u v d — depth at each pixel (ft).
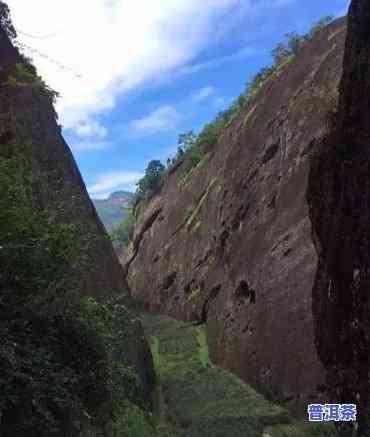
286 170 72.59
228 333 69.46
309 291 50.11
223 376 61.05
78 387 18.56
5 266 16.90
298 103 77.66
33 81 39.73
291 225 61.67
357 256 30.66
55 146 49.88
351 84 32.96
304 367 45.78
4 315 16.37
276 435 40.98
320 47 84.74
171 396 54.90
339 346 33.27
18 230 17.51
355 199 31.04
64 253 19.15
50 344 17.88
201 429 43.11
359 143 31.27
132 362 46.19
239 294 71.10
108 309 22.99
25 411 15.71
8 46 40.91
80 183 56.03
